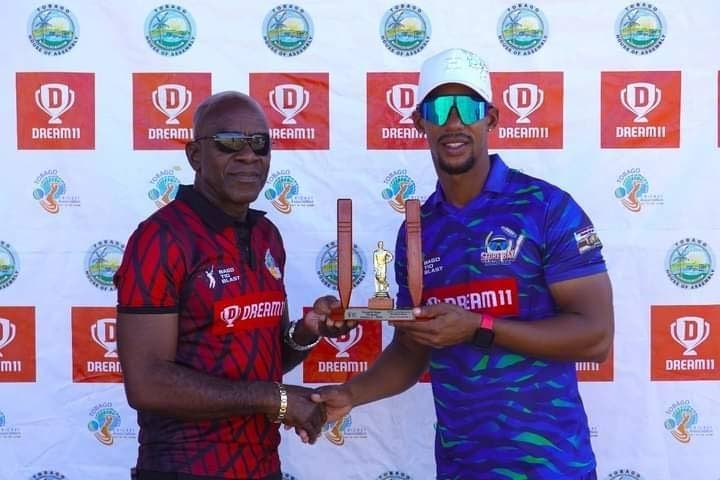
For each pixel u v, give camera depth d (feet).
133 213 8.35
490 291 6.49
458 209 6.71
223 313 6.20
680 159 8.26
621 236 8.32
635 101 8.25
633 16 8.20
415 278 6.37
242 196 6.39
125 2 8.25
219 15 8.27
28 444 8.40
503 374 6.45
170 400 6.00
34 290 8.35
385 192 8.39
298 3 8.27
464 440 6.61
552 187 6.57
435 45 8.28
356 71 8.31
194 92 8.30
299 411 6.26
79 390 8.41
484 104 6.48
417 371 7.40
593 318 6.34
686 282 8.30
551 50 8.25
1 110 8.26
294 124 8.36
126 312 6.08
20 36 8.24
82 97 8.28
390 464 8.56
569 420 6.49
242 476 6.28
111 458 8.45
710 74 8.21
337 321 6.48
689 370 8.34
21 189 8.30
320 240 8.44
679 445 8.36
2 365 8.36
